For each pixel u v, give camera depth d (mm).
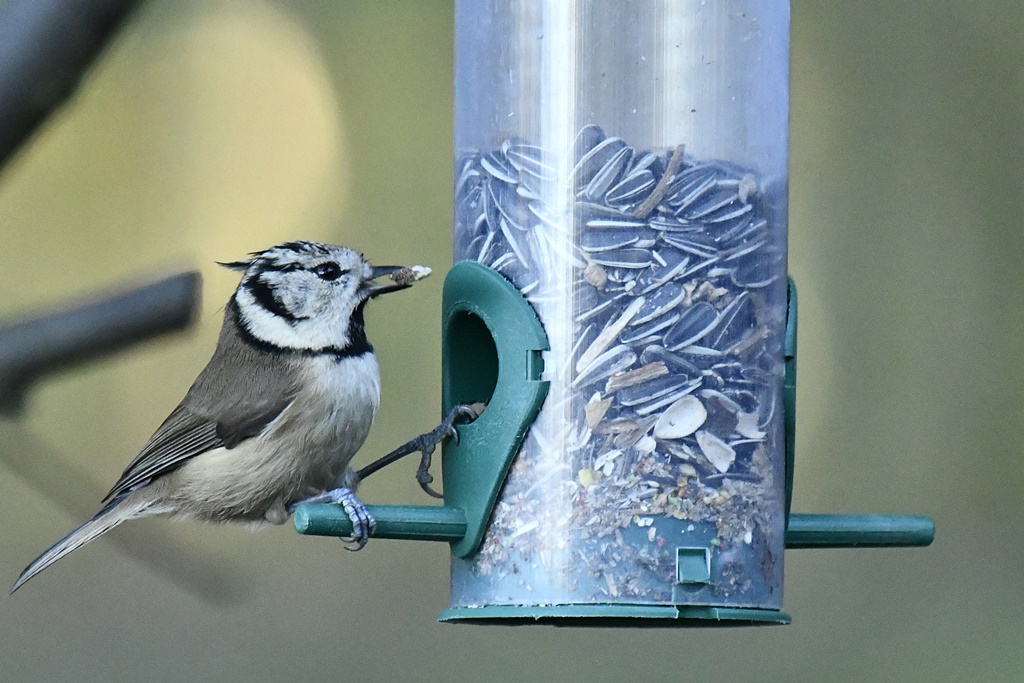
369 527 7496
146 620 11781
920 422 13297
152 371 12430
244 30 13633
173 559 6672
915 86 14047
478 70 8273
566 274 7742
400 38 13680
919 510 13008
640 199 7805
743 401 7723
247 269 8898
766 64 8055
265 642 11766
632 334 7676
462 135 8406
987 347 13469
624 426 7555
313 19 13711
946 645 11672
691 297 7758
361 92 13539
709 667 11500
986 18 14102
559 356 7664
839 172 13938
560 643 11609
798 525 7984
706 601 7453
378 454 12234
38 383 5402
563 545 7488
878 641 11766
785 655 11617
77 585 11836
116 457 12164
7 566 11828
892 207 13805
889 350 13492
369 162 13367
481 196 8156
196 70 13453
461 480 7824
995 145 13891
